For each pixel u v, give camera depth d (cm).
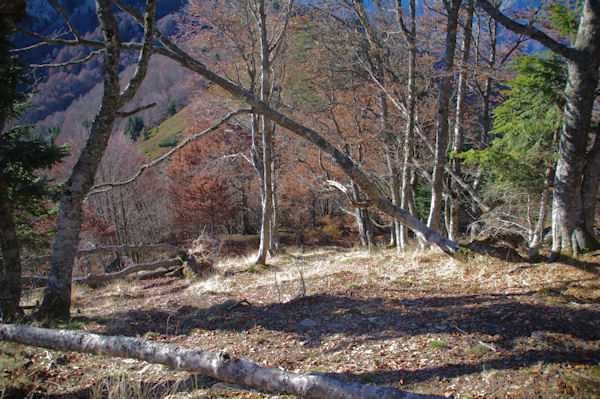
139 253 2881
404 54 1539
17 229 934
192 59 604
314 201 3384
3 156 678
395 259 1109
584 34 651
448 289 712
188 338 562
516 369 378
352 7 1250
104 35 558
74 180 583
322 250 2269
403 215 628
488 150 889
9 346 431
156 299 864
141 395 362
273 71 1672
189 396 362
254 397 362
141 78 609
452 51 969
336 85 1588
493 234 870
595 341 408
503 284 679
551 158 779
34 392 360
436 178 1041
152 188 3397
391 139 1530
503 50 1480
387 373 406
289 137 1820
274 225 2006
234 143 2402
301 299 737
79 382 389
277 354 488
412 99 1164
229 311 700
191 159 2972
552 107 784
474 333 479
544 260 758
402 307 632
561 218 710
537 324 471
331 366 439
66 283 598
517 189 889
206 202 2945
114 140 3322
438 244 608
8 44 515
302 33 1544
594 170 698
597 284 577
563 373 359
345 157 598
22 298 885
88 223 2547
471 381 369
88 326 586
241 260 1662
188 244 3312
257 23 1410
